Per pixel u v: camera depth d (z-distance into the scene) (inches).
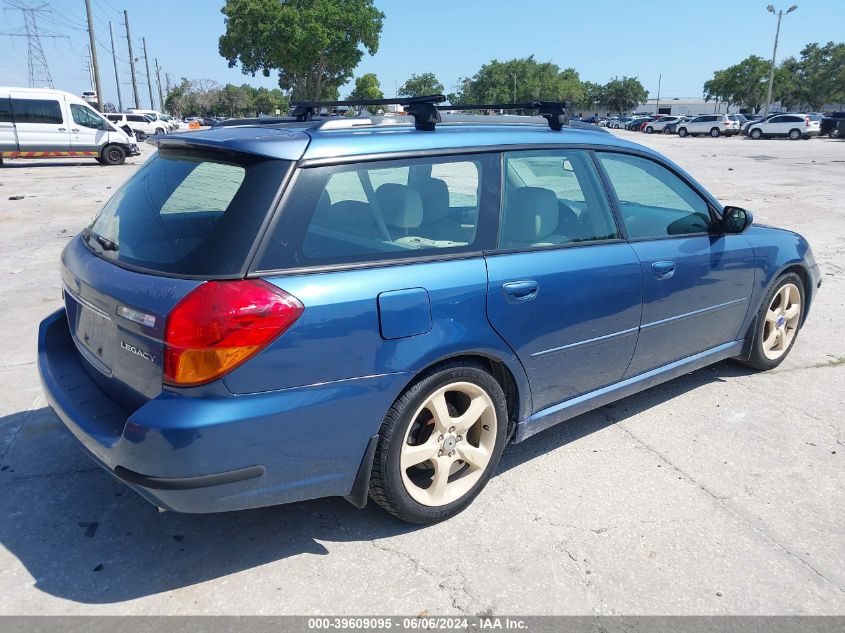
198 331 87.6
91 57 1621.6
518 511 121.1
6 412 156.1
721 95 3882.9
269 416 92.1
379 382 100.7
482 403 117.0
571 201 131.7
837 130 1769.2
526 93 4308.6
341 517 118.8
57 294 256.5
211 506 92.7
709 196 158.1
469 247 113.7
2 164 874.1
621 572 105.7
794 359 197.0
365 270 100.3
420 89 3528.5
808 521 119.9
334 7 2086.6
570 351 128.6
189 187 103.9
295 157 98.2
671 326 149.3
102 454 95.8
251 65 2137.1
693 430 153.1
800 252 180.1
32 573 103.3
